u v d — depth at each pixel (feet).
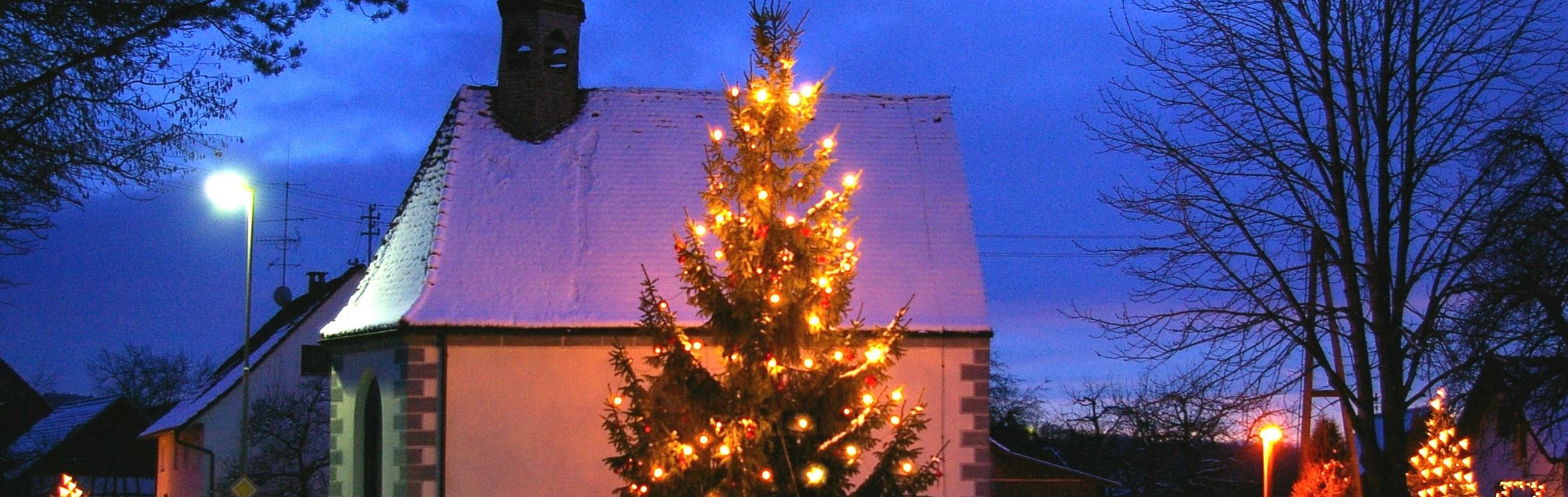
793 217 42.65
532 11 67.92
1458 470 64.23
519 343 56.95
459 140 65.62
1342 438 69.21
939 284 60.54
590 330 57.21
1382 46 57.98
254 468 112.06
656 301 43.73
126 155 44.86
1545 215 54.08
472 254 59.88
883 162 66.08
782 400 41.01
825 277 41.98
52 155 43.21
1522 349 55.72
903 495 43.06
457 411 55.98
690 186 64.90
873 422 42.37
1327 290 59.67
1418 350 55.11
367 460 62.39
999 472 104.68
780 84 41.98
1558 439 69.51
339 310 122.62
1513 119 57.47
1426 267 56.95
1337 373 58.65
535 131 66.85
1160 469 141.90
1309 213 59.47
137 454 141.90
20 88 41.70
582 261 60.44
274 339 126.62
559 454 56.54
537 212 62.44
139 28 42.63
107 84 43.37
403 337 56.29
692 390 42.39
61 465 136.36
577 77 68.80
